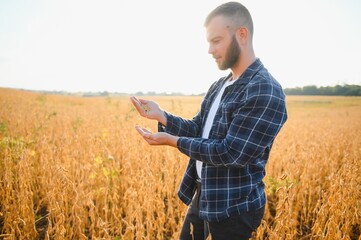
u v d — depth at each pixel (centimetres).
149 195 339
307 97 7469
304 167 545
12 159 474
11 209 345
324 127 1559
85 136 746
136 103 199
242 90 165
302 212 417
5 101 2394
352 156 707
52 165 455
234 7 160
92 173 390
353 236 364
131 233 276
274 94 156
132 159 532
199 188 199
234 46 162
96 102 3969
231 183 169
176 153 599
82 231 322
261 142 154
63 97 4753
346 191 371
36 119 1088
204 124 201
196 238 208
